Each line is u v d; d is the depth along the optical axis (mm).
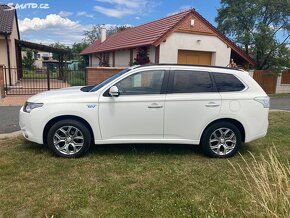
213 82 5488
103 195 3896
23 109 5379
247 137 5582
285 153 5887
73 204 3641
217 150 5562
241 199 3900
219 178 4574
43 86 16422
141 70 5344
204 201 3842
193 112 5344
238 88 5562
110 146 5945
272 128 8047
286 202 3316
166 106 5262
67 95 5254
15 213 3424
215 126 5457
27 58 39000
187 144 5816
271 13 19891
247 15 19766
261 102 5559
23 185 4102
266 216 3342
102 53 26406
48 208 3541
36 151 5480
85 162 5031
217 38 15953
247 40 19062
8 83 16500
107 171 4684
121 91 5258
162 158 5387
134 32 22031
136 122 5250
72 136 5242
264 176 3812
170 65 5469
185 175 4645
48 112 5102
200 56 16078
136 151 5684
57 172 4574
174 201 3812
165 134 5371
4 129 7184
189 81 5430
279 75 18578
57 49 21562
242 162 5352
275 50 18828
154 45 14688
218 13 21422
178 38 15102
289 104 13875
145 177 4508
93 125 5188
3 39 16109
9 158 5074
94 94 5215
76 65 38312
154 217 3453
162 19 18641
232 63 15805
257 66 19953
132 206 3664
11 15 18281
